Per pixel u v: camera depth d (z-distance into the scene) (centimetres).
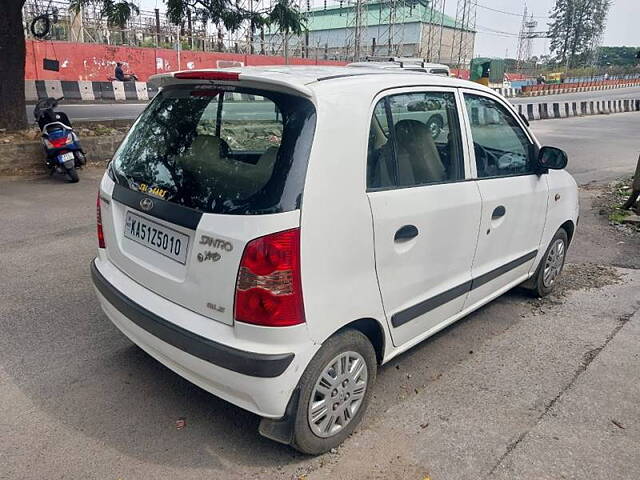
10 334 366
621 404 316
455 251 323
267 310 225
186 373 257
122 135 1025
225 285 230
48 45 2545
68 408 292
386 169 273
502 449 274
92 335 370
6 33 916
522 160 395
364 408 283
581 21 9275
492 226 355
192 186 251
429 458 266
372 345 278
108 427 279
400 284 283
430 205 294
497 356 369
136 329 274
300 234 226
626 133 1903
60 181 838
